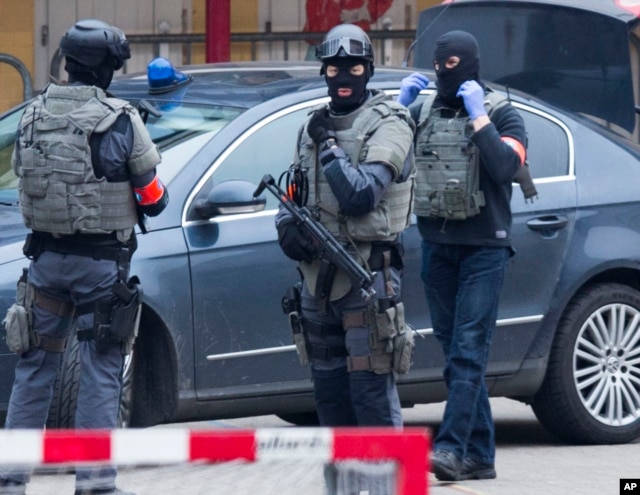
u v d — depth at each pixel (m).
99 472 10.22
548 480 22.31
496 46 29.98
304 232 18.11
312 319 18.56
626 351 26.11
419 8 54.09
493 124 21.03
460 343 21.48
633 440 26.38
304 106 24.27
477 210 21.17
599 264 25.53
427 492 9.84
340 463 9.98
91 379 18.83
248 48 54.06
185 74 25.97
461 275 21.67
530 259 25.02
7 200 24.02
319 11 54.06
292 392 23.34
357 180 17.69
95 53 18.84
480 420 21.98
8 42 53.22
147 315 22.25
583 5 28.84
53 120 18.56
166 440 9.62
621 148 26.88
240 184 22.45
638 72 50.53
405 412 30.64
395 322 18.17
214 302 22.64
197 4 53.91
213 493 10.05
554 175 25.84
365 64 18.20
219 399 22.86
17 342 18.89
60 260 18.69
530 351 25.06
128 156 18.70
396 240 18.59
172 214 22.66
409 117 18.44
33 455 9.43
